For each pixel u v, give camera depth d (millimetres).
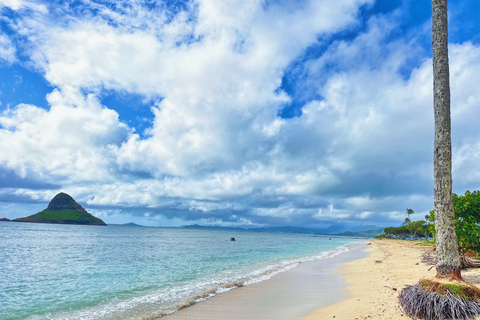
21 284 17094
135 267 24188
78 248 45375
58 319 10266
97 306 11953
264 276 18516
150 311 10977
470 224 16141
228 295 12875
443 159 8398
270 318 9289
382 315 8102
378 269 19391
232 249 48219
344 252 42562
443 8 9125
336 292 13008
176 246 53625
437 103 8750
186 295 13711
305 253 40250
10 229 114562
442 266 7977
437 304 7121
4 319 10414
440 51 8922
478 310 6668
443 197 8266
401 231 125125
